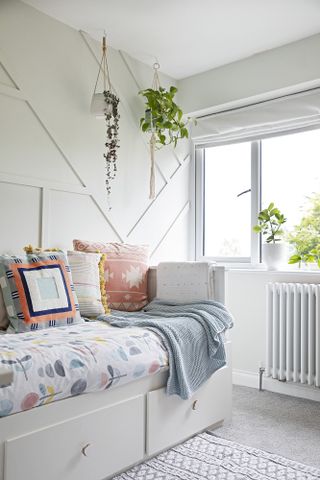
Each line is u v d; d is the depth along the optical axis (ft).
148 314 7.86
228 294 10.85
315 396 9.23
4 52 7.85
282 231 10.19
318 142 10.06
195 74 11.41
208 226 11.87
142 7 8.39
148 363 6.04
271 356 9.84
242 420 7.98
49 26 8.64
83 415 5.26
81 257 8.04
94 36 9.50
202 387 7.20
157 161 11.00
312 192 10.11
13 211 7.90
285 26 9.07
